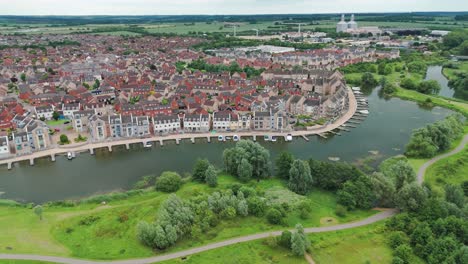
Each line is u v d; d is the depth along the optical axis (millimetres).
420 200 185375
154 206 197500
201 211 185500
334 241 169375
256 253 162125
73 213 193750
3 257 156875
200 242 169250
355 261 158125
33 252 161000
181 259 157875
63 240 170375
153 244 165875
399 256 157375
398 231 171500
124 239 171500
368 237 172125
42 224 182875
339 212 191375
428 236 162750
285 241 164375
